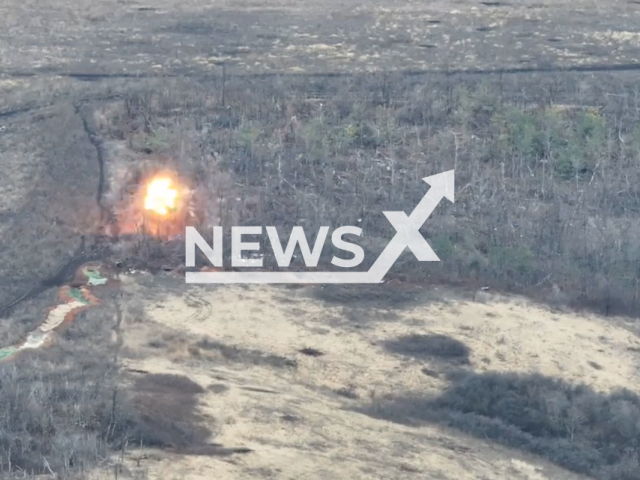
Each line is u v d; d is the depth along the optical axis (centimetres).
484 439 3284
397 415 3316
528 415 3428
